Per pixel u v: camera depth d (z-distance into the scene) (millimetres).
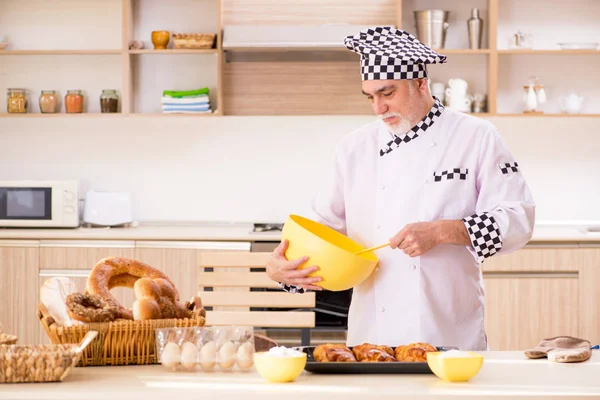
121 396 1400
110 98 4719
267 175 4891
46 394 1402
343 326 4195
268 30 4535
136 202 4918
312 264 1869
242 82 4824
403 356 1650
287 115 4816
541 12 4844
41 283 4316
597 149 4848
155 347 1688
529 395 1403
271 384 1499
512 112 4844
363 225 2275
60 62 4902
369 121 4867
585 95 4832
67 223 4527
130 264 1873
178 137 4906
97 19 4895
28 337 4328
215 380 1535
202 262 2564
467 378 1520
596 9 4832
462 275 2172
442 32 4652
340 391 1433
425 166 2205
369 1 4770
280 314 2506
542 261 4234
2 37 4887
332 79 4812
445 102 4695
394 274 2184
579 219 4863
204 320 1771
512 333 4250
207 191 4914
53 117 4820
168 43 4859
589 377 1562
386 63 2084
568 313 4238
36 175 4930
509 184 2146
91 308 1699
